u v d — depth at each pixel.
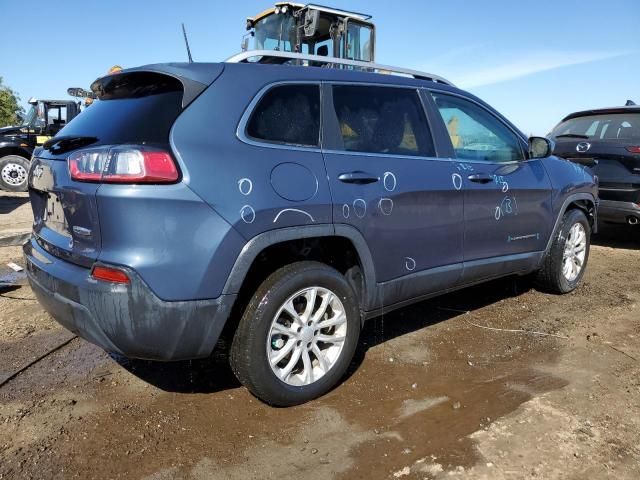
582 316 4.47
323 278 2.97
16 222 8.91
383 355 3.68
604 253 6.92
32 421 2.84
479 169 3.92
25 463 2.50
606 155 6.74
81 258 2.62
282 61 3.26
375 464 2.50
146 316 2.47
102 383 3.26
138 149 2.46
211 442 2.67
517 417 2.88
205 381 3.30
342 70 3.35
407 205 3.35
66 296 2.65
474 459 2.52
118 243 2.47
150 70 2.85
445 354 3.70
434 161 3.61
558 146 7.32
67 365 3.50
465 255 3.84
